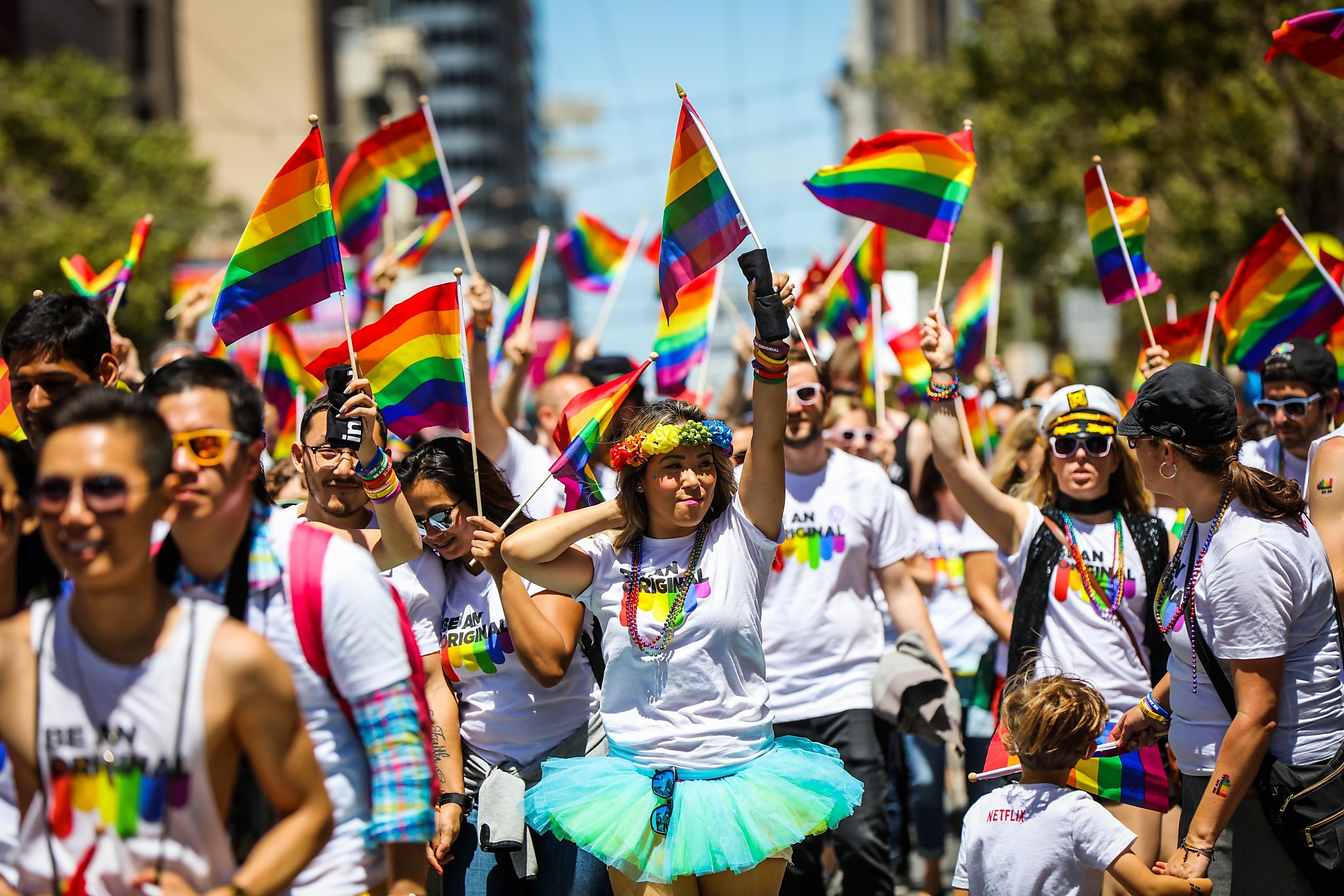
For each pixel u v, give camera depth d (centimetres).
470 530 605
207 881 372
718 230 642
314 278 573
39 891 368
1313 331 852
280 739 373
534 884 603
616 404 644
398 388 652
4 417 623
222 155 8275
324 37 9038
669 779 545
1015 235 3262
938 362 679
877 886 737
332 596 405
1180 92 2517
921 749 903
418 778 405
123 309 3356
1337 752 538
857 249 1176
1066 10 2667
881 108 10288
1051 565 661
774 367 555
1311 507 606
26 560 443
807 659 748
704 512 560
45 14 5319
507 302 1174
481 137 18825
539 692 606
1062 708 553
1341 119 2273
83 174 3641
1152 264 2842
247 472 402
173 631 368
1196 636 548
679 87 642
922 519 945
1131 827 612
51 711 367
